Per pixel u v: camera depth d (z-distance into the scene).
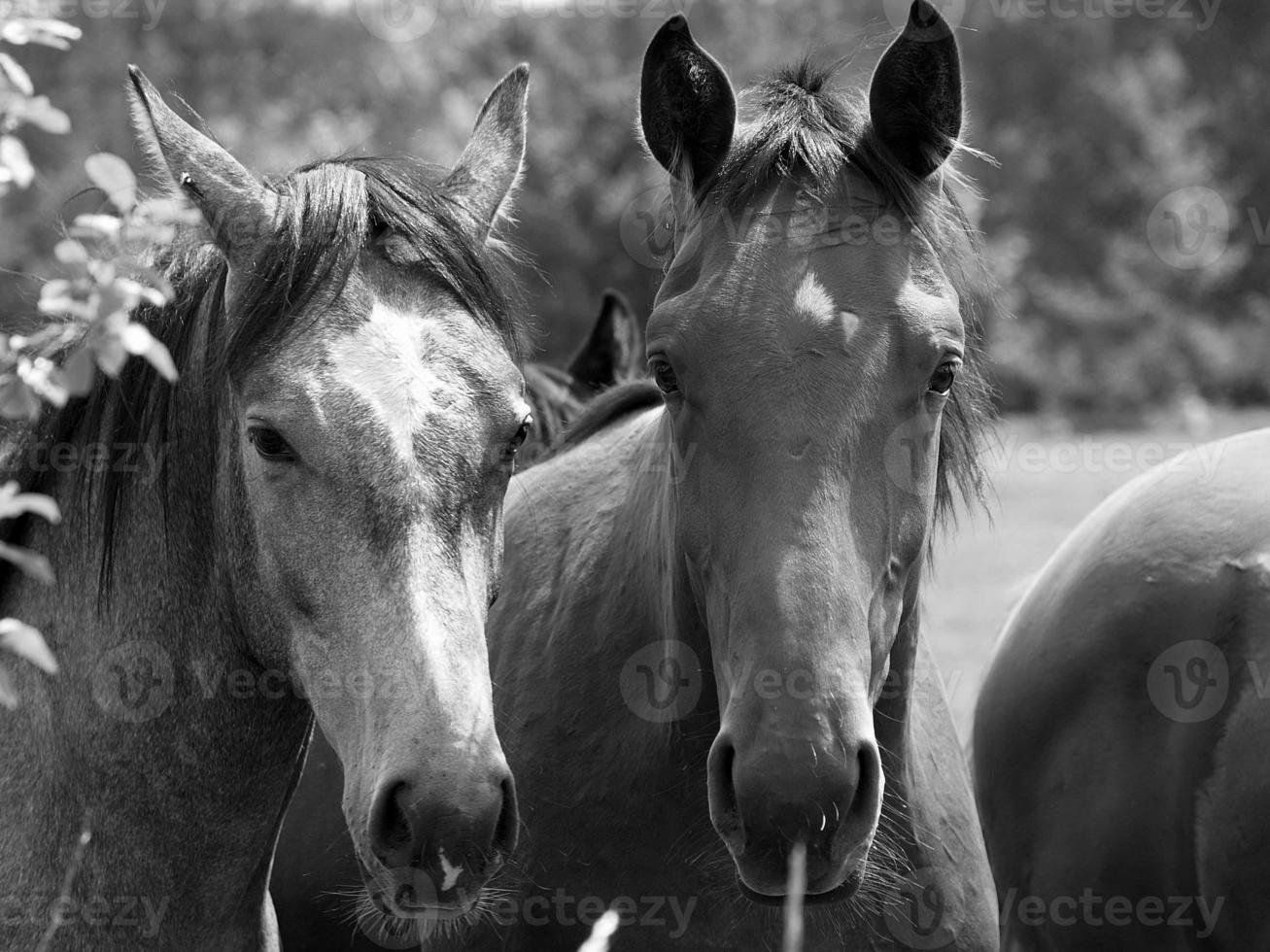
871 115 4.84
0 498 3.66
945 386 4.64
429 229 4.59
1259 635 5.80
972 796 6.10
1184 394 47.38
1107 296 49.94
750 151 4.79
